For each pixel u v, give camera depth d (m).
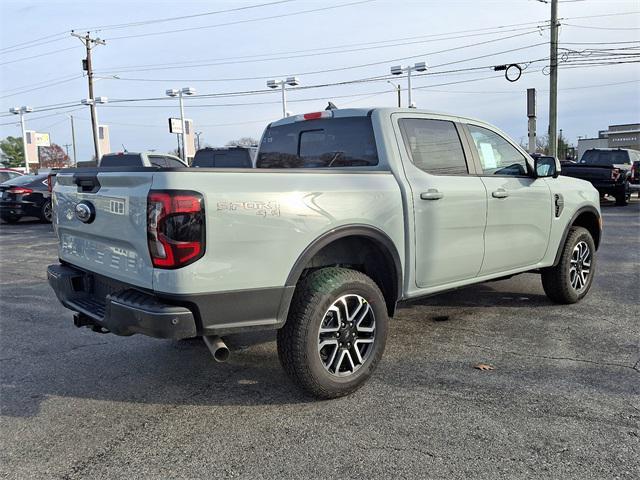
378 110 4.32
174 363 4.48
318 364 3.53
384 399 3.68
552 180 5.63
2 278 8.24
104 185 3.47
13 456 3.07
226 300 3.15
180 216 2.97
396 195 3.99
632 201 21.30
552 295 5.90
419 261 4.20
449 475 2.79
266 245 3.26
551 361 4.30
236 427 3.35
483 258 4.77
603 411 3.45
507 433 3.19
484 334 5.00
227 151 13.62
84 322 3.78
